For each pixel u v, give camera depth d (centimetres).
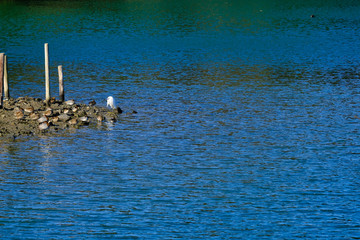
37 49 7750
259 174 3161
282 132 3972
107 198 2803
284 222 2566
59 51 7600
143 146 3625
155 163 3316
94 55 7294
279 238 2422
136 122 4169
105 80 5747
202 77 5956
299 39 8912
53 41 8431
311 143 3728
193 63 6800
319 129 4056
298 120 4288
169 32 9469
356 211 2683
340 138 3844
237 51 7750
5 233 2427
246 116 4394
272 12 12281
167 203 2753
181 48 7956
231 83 5669
